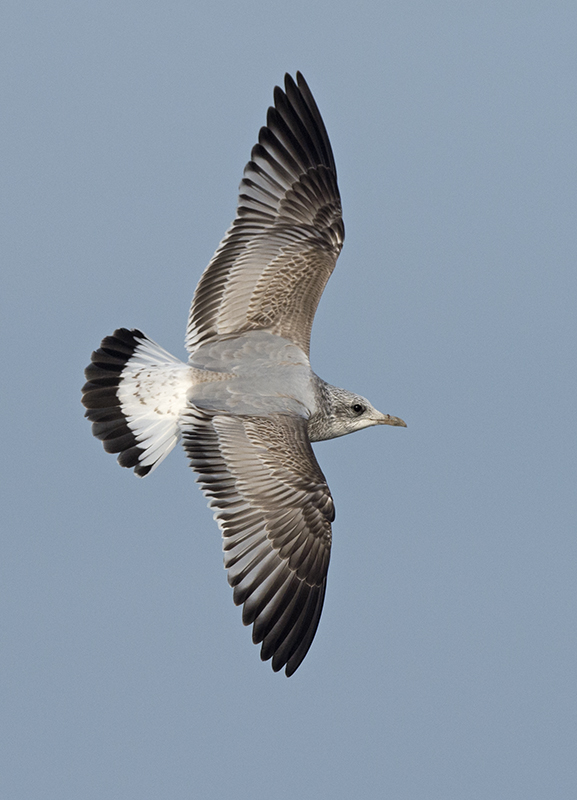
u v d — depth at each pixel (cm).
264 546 1209
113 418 1311
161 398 1305
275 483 1212
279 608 1217
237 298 1378
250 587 1199
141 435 1298
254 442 1234
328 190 1460
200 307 1373
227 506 1206
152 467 1285
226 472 1220
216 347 1350
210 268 1380
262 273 1391
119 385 1320
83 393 1320
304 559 1229
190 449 1244
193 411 1276
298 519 1217
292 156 1445
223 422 1258
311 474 1223
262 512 1207
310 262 1414
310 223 1433
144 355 1336
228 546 1194
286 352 1354
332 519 1236
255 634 1198
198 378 1312
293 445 1238
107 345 1334
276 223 1415
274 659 1207
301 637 1228
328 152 1474
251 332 1363
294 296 1391
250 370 1323
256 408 1276
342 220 1458
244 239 1395
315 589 1241
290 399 1306
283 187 1430
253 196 1408
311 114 1469
